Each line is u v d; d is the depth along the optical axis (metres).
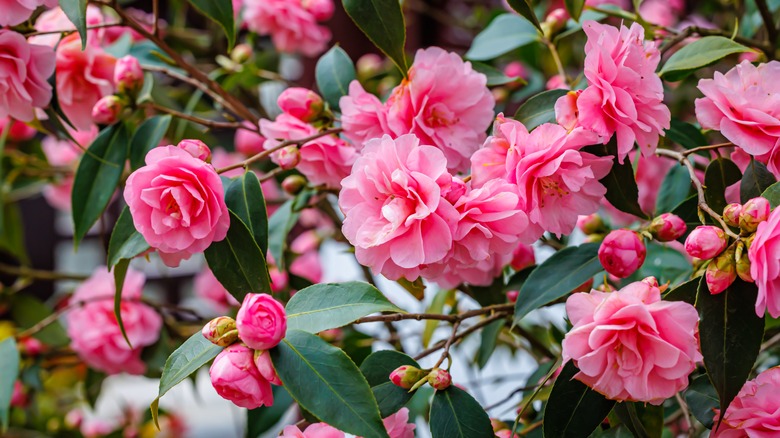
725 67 1.62
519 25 1.50
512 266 1.36
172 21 2.15
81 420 2.10
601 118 1.13
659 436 1.21
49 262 2.53
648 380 1.09
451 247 1.12
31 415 2.03
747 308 1.11
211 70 1.89
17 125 1.79
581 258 1.22
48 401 2.15
